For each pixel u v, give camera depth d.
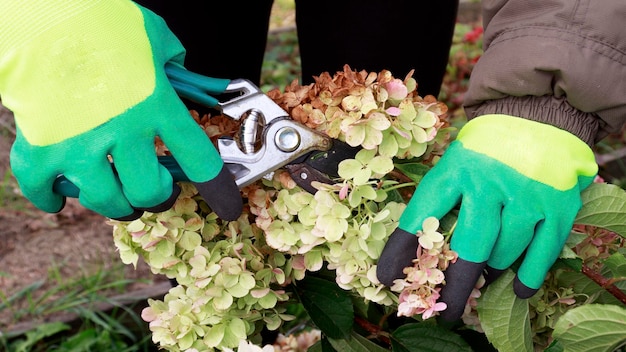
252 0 1.36
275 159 0.90
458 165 0.90
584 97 0.89
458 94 3.46
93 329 1.99
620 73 0.88
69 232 2.42
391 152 0.91
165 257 0.98
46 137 0.84
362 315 1.13
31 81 0.84
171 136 0.84
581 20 0.88
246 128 0.90
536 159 0.88
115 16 0.86
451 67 3.60
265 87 3.44
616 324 0.91
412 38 1.34
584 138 0.94
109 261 2.29
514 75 0.90
